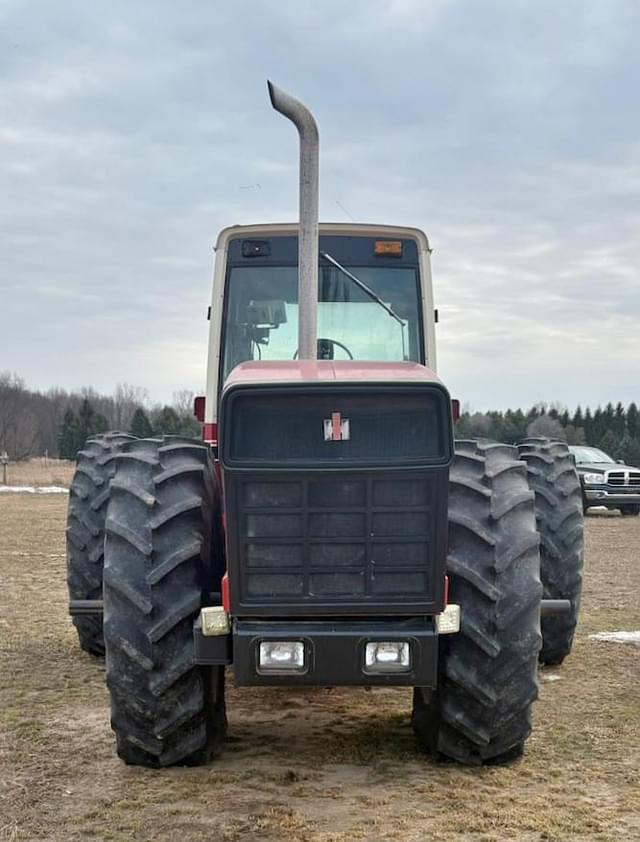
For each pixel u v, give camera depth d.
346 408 3.20
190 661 3.49
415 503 3.24
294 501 3.24
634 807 3.40
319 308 4.91
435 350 4.93
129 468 3.73
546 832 3.17
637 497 18.02
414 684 3.30
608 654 5.94
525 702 3.57
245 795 3.48
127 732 3.60
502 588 3.50
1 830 3.18
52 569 9.78
